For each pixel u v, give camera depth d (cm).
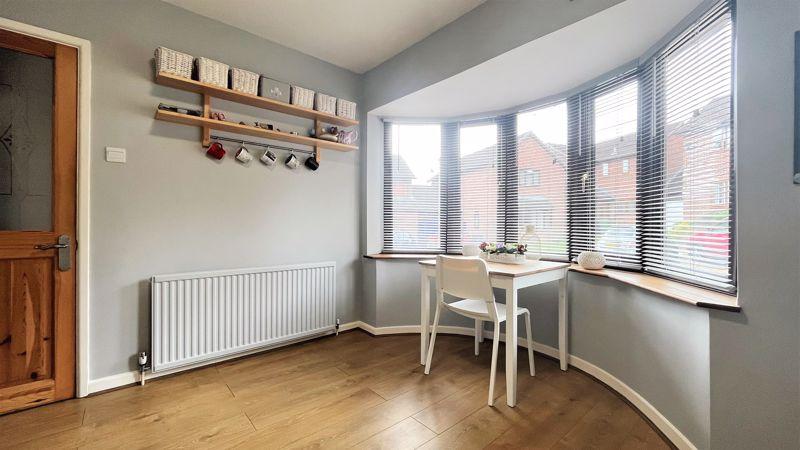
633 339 188
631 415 179
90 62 194
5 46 177
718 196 155
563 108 269
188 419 173
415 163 335
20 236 180
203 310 228
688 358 147
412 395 200
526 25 197
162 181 219
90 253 196
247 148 256
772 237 120
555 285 256
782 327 117
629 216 221
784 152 117
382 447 152
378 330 310
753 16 126
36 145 185
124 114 205
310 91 267
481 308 226
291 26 247
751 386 124
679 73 181
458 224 327
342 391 204
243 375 225
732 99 148
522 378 223
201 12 230
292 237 280
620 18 171
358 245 327
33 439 156
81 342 193
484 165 317
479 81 248
